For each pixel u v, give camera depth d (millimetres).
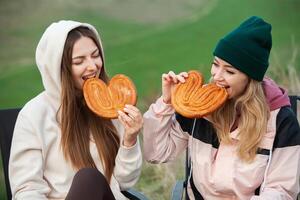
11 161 1967
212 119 2002
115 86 1979
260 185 1967
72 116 1991
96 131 2062
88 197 1777
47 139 1984
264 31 1886
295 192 1935
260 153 1949
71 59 1937
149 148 2117
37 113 1982
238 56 1854
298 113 3338
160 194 3328
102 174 1905
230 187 1957
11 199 2154
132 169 2041
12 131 2193
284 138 1927
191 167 2111
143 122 2088
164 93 2037
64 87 1963
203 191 2049
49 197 2010
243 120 1938
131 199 2119
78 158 1993
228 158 1986
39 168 1948
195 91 1936
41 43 1974
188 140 2121
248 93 1905
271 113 1956
